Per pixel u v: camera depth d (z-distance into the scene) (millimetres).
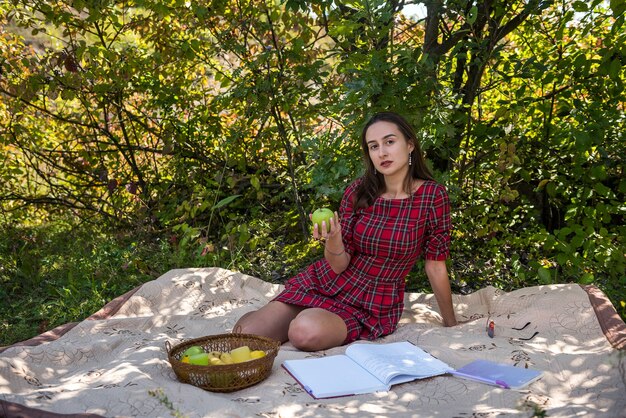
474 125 4887
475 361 2867
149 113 6375
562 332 3277
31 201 6426
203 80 6188
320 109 5273
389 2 4562
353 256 3439
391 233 3275
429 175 3400
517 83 5422
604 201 5094
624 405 2350
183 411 2297
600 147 4422
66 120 6078
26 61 5543
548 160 5000
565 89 4836
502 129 4715
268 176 6254
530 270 4770
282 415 2346
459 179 4957
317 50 5453
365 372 2740
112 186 6098
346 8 4801
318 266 3492
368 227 3322
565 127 4703
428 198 3307
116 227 6293
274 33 5230
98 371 2779
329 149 4539
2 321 4219
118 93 5945
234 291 4078
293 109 5348
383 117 3291
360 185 3443
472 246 5219
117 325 3516
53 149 6457
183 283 4027
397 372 2633
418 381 2703
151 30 6082
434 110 4262
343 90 4828
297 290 3426
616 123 4539
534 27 4949
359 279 3379
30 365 2812
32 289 4848
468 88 4965
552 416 2232
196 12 5035
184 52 5562
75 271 4961
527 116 4906
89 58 5711
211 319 3695
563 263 4285
